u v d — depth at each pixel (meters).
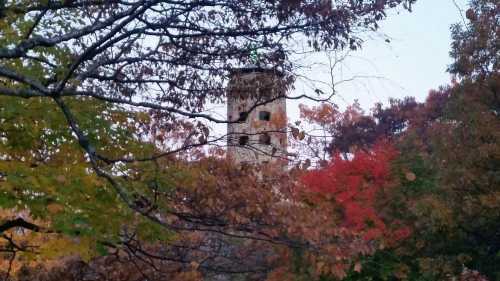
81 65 9.27
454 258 18.81
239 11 8.49
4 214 9.92
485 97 18.97
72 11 9.62
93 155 6.84
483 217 18.47
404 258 19.83
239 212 10.41
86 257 8.67
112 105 9.56
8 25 8.91
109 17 8.09
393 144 23.09
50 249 8.66
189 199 10.31
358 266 10.92
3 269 12.90
